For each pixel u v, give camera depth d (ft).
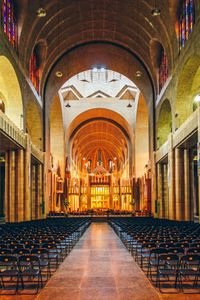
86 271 38.24
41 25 96.32
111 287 31.09
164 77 108.68
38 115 114.62
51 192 144.66
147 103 134.31
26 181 92.48
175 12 85.87
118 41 117.91
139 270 38.65
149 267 35.19
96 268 39.96
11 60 78.84
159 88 116.26
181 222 82.69
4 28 76.64
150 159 129.70
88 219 136.36
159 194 119.14
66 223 90.17
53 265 41.96
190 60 77.97
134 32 109.09
